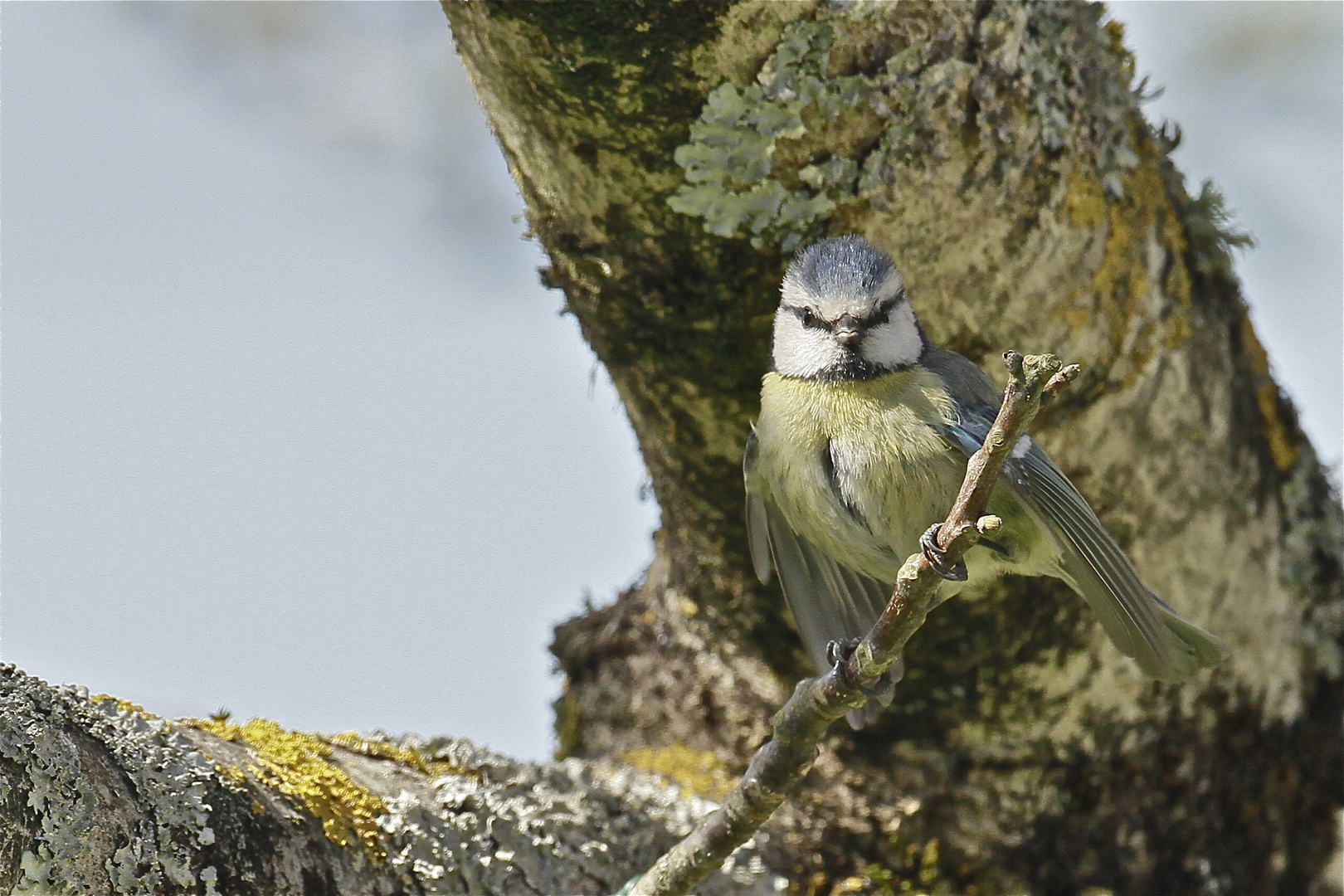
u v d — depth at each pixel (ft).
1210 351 23.47
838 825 25.08
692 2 18.62
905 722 24.23
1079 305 21.68
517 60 19.27
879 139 20.07
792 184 20.34
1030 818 24.79
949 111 20.03
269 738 19.06
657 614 27.43
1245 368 24.43
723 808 17.98
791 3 18.97
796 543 23.27
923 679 23.59
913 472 21.06
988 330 21.74
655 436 23.56
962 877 25.05
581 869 20.92
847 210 20.56
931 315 21.62
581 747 28.14
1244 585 24.56
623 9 18.56
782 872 25.18
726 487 23.50
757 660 25.30
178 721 18.19
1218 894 25.35
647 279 21.44
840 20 19.29
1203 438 23.29
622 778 24.12
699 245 20.84
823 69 19.53
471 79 20.80
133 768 16.40
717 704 26.03
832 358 21.13
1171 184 23.71
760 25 19.03
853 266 20.51
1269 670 25.14
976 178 20.43
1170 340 22.59
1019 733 24.16
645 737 26.99
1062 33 21.11
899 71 19.72
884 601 24.12
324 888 17.37
